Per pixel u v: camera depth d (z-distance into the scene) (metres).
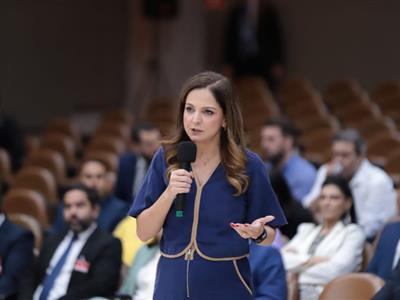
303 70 36.31
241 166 7.41
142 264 12.33
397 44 34.06
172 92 33.31
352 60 35.16
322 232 12.36
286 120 16.42
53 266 12.72
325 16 35.69
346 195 12.24
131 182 17.59
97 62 35.25
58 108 34.16
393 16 34.12
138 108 33.44
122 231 13.80
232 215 7.43
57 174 21.08
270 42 34.72
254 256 11.06
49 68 33.91
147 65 33.38
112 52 35.69
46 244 12.97
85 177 15.49
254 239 7.40
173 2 31.75
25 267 12.86
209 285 7.40
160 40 33.38
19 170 21.53
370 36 34.69
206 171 7.46
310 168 16.30
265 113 26.47
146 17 32.84
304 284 11.84
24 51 33.25
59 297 12.28
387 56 34.31
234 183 7.38
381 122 22.25
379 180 14.67
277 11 36.72
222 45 37.66
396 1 34.03
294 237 12.77
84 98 34.88
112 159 21.00
